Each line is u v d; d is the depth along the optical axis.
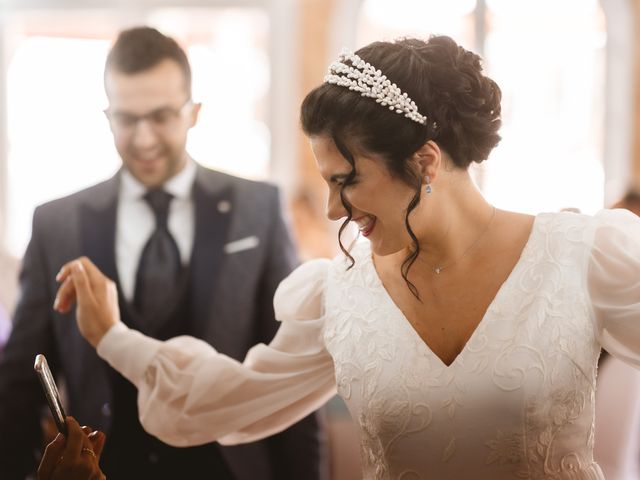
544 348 1.76
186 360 2.16
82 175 7.52
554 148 7.69
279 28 7.37
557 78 7.62
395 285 1.91
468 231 1.85
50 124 7.46
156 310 2.54
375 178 1.75
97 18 7.35
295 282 2.10
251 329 2.60
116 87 2.48
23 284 2.63
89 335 2.19
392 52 1.76
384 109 1.71
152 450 2.49
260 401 2.12
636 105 7.45
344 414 3.42
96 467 1.74
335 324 1.96
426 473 1.81
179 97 2.52
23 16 7.34
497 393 1.76
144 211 2.62
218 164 7.54
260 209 2.65
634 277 1.76
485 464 1.78
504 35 7.61
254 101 7.49
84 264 2.22
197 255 2.58
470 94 1.78
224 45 7.43
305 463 2.56
